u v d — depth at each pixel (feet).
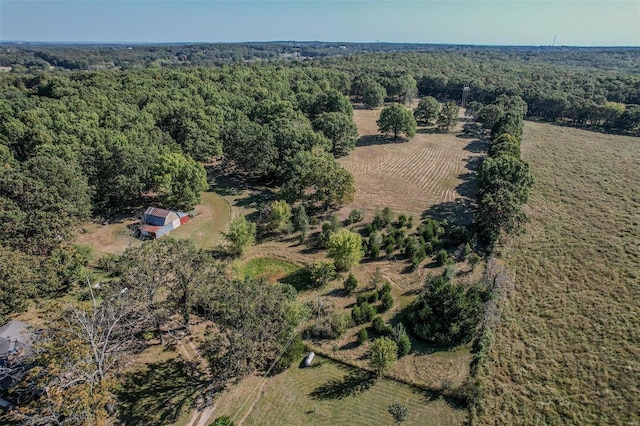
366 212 201.46
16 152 221.66
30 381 86.33
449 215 200.44
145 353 110.22
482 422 93.04
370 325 124.06
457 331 113.70
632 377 103.09
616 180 236.02
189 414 93.35
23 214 135.23
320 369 107.86
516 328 122.62
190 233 178.09
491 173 194.80
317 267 140.77
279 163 228.02
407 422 92.84
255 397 98.78
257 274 151.23
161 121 271.90
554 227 183.21
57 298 129.90
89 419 75.00
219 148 244.83
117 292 105.19
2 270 110.63
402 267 153.79
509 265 155.43
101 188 184.85
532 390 101.55
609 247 162.71
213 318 111.04
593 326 121.39
